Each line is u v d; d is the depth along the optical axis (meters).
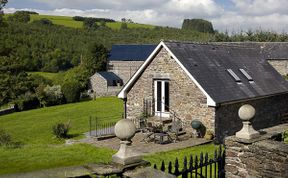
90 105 43.75
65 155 15.10
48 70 71.25
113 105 42.91
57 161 14.00
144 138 19.05
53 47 78.69
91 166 5.45
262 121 22.92
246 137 7.61
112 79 57.75
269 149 7.20
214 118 19.02
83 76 57.28
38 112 40.31
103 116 34.66
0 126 31.41
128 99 22.94
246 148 7.55
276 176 7.12
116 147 17.36
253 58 27.20
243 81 22.42
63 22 103.38
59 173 5.02
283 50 53.66
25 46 72.56
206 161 7.40
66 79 57.19
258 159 7.38
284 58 52.00
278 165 7.07
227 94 19.97
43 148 17.06
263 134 8.03
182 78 20.31
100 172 5.23
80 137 24.00
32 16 103.06
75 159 14.37
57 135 24.27
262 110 22.89
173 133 19.05
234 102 19.98
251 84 22.69
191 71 19.92
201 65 21.20
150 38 97.31
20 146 18.17
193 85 19.83
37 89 45.22
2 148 17.05
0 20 39.94
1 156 14.79
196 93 19.75
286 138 8.30
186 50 21.67
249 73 24.16
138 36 99.06
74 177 4.98
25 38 76.31
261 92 22.44
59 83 55.97
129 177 5.35
